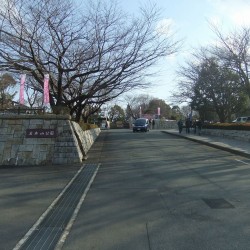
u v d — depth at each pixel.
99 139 34.91
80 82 23.20
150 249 5.64
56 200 9.19
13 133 16.88
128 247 5.74
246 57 29.59
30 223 7.17
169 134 44.31
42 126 17.02
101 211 8.04
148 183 11.39
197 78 43.50
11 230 6.72
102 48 20.50
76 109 27.20
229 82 41.69
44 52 19.45
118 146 26.16
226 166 15.31
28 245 5.91
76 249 5.69
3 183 11.69
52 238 6.25
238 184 11.15
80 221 7.27
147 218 7.41
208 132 40.16
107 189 10.52
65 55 19.95
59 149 16.75
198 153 20.88
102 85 21.48
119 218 7.45
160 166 15.35
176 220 7.23
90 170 14.47
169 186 10.84
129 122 84.50
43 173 13.82
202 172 13.62
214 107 46.28
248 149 21.16
